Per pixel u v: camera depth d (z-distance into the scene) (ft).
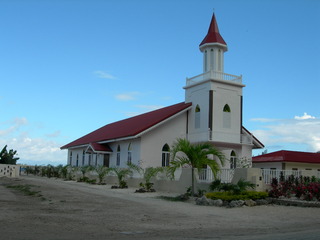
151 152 106.52
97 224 35.27
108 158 125.90
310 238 30.55
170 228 35.01
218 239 29.50
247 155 112.57
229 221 41.16
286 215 47.14
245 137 112.37
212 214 46.60
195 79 115.75
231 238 30.14
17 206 45.98
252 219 43.29
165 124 110.42
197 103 113.29
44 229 31.09
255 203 56.54
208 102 108.58
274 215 47.01
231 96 112.88
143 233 31.76
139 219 39.96
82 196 63.36
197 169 71.97
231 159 110.83
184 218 42.22
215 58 114.52
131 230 33.04
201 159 66.69
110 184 104.94
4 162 139.03
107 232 31.45
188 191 69.56
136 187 95.50
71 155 165.17
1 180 103.04
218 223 39.37
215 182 63.98
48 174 143.02
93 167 112.06
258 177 65.21
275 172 71.20
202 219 41.93
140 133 102.63
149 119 119.44
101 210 46.06
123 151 115.85
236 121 112.78
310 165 135.23
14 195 61.26
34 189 72.95
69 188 81.15
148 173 84.74
